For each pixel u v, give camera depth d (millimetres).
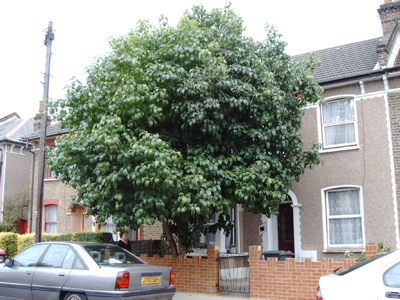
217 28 11047
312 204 13648
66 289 7711
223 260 11875
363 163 12992
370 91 13203
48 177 21609
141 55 9766
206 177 9367
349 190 13281
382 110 12914
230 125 9820
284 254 11609
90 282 7500
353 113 13477
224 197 9906
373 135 12953
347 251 12125
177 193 8719
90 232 17016
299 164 10992
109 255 8312
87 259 7863
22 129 26094
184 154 10156
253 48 10828
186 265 10844
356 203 13125
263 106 9930
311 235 13523
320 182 13602
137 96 8922
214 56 10273
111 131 8555
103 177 8594
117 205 8547
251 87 9875
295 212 13867
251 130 9875
